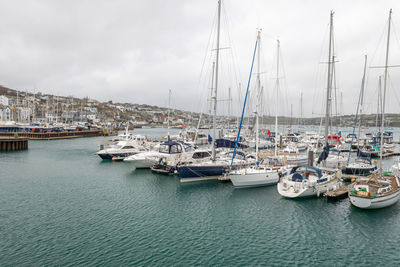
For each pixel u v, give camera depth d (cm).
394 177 2516
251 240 1612
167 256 1416
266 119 6900
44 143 7275
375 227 1786
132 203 2267
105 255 1415
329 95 2795
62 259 1368
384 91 2448
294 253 1466
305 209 2109
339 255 1448
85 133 9938
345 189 2462
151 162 3678
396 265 1360
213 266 1327
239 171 2789
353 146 5706
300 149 5994
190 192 2580
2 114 13325
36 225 1784
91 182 2988
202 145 6794
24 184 2867
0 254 1409
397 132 15162
